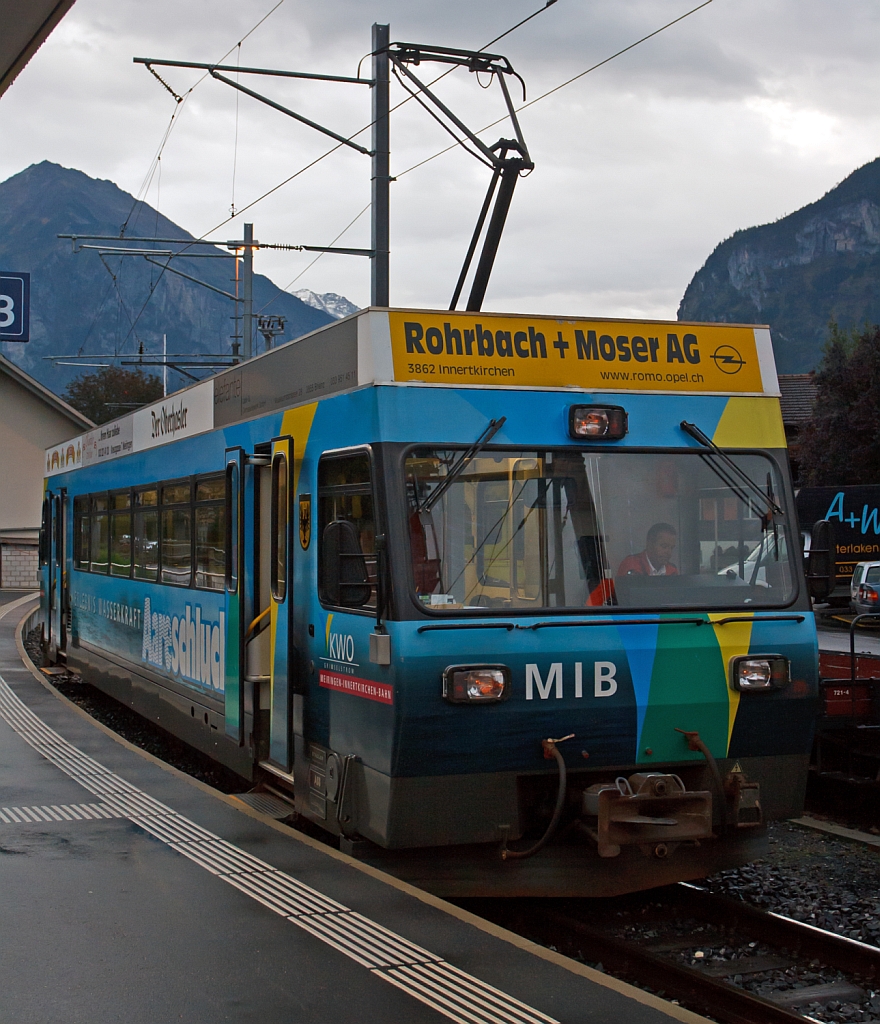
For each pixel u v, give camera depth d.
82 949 5.32
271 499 8.31
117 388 72.62
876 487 26.44
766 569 7.13
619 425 6.93
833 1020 5.61
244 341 24.58
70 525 17.20
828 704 10.01
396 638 6.33
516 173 10.23
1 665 17.39
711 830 6.72
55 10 8.56
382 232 14.78
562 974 5.00
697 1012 5.68
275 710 8.26
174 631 11.05
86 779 9.18
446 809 6.48
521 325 6.91
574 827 6.69
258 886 6.29
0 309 15.95
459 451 6.64
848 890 7.73
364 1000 4.72
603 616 6.68
